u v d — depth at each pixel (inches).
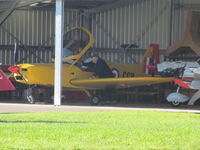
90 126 1113.4
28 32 2659.9
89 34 2177.7
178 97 2042.3
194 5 2596.0
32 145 822.5
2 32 2625.5
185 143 885.8
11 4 2295.8
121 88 2443.4
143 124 1187.9
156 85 2385.6
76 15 2672.2
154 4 2672.2
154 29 2674.7
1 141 859.4
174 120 1305.4
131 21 2696.9
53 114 1451.8
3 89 1155.9
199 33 2399.1
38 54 2659.9
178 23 2642.7
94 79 2100.1
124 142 881.5
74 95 2492.6
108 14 2704.2
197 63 2164.1
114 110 1684.3
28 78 2062.0
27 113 1492.4
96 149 797.2
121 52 2689.5
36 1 2149.4
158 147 837.2
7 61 2628.0
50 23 2674.7
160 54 2662.4
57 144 840.3
